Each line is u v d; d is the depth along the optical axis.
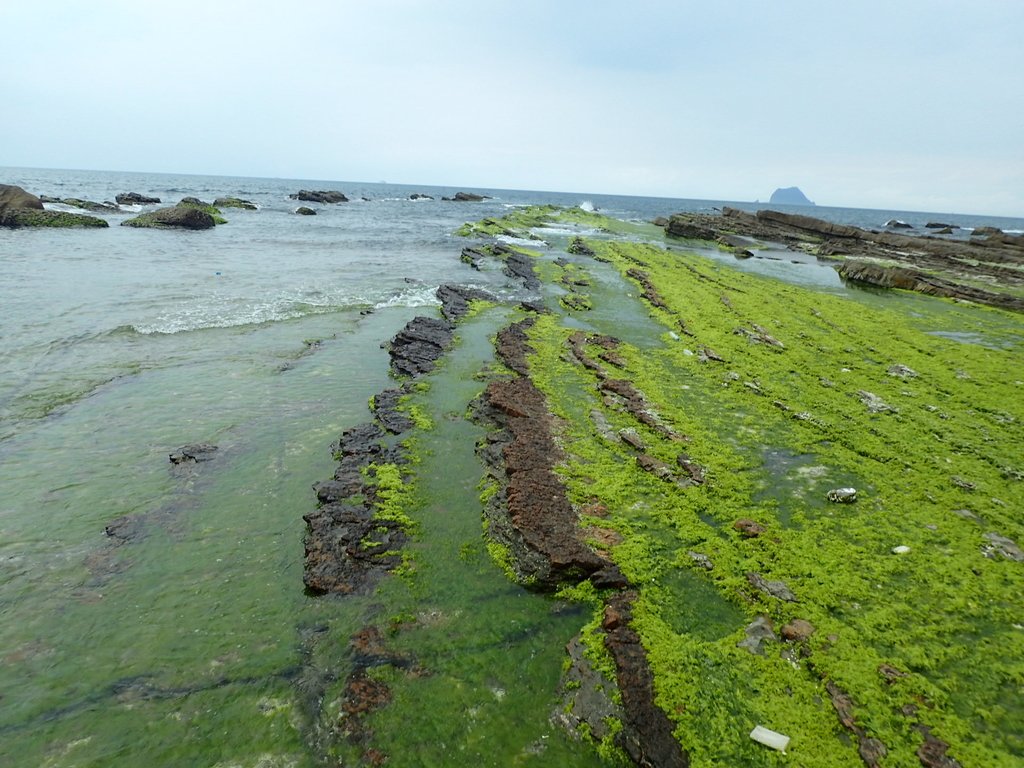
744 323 26.42
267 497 12.22
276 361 20.19
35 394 16.44
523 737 7.21
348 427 15.52
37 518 11.14
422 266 41.47
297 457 13.85
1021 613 9.27
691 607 9.33
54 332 21.69
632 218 107.94
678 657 8.23
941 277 45.91
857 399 18.02
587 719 7.43
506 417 15.68
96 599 9.28
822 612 9.16
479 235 59.59
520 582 10.02
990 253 55.22
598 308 29.42
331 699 7.66
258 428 15.18
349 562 10.19
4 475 12.48
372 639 8.67
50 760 6.81
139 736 7.13
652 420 15.73
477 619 9.16
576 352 21.30
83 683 7.82
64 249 39.34
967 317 31.22
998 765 6.70
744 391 18.39
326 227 66.12
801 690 7.74
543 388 17.84
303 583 9.81
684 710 7.42
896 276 40.44
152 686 7.81
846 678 7.86
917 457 14.42
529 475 12.55
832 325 27.00
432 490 12.62
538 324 25.09
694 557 10.47
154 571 9.95
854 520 11.73
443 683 7.97
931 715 7.37
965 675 8.06
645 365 20.53
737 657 8.28
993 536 11.21
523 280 35.94
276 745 7.06
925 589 9.77
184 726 7.27
